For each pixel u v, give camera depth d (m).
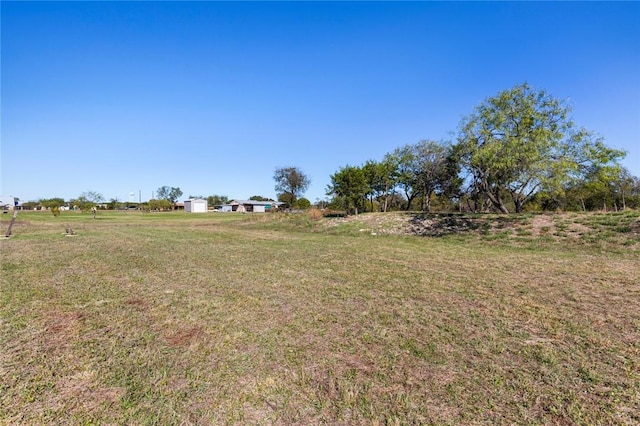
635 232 10.81
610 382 3.04
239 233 18.31
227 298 5.64
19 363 3.44
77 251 11.02
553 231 12.41
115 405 2.76
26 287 6.39
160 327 4.38
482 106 16.47
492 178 18.14
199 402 2.80
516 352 3.62
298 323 4.49
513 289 6.05
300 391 2.95
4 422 2.55
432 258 9.38
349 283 6.61
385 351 3.68
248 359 3.52
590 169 16.09
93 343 3.90
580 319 4.53
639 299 5.36
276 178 47.88
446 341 3.91
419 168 27.66
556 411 2.65
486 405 2.73
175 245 12.54
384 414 2.64
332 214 26.31
